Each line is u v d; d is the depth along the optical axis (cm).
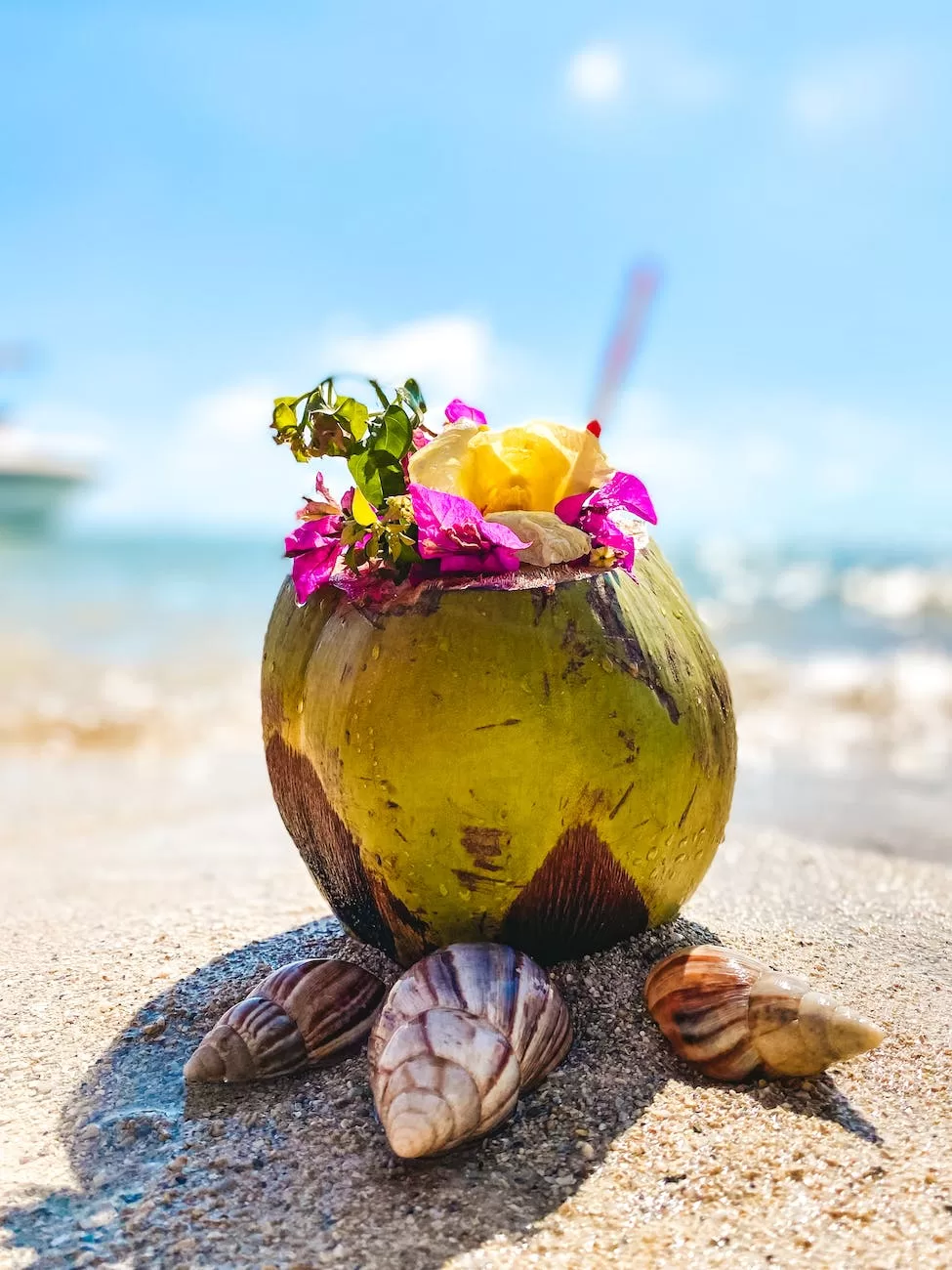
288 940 44
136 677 159
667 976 34
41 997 40
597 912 35
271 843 70
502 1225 27
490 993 31
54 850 71
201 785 95
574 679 32
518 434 34
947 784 91
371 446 34
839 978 39
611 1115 31
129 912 50
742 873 55
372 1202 28
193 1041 36
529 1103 31
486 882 33
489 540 32
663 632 35
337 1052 34
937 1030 35
